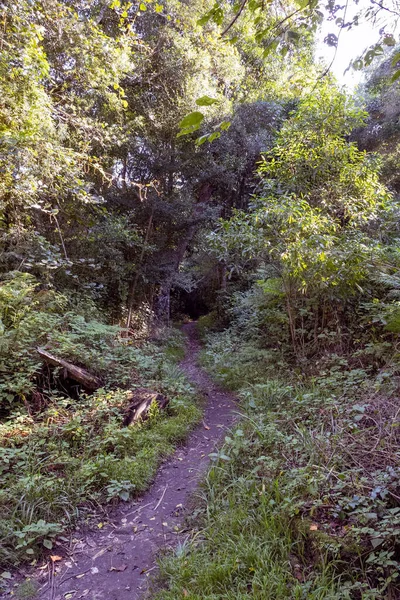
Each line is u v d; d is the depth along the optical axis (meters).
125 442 3.88
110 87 8.84
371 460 2.70
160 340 10.09
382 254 5.08
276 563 2.14
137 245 9.80
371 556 1.97
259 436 3.58
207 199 12.34
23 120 5.07
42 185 5.36
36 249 5.98
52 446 3.56
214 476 3.27
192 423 4.73
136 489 3.33
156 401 4.74
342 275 5.02
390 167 11.06
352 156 6.36
